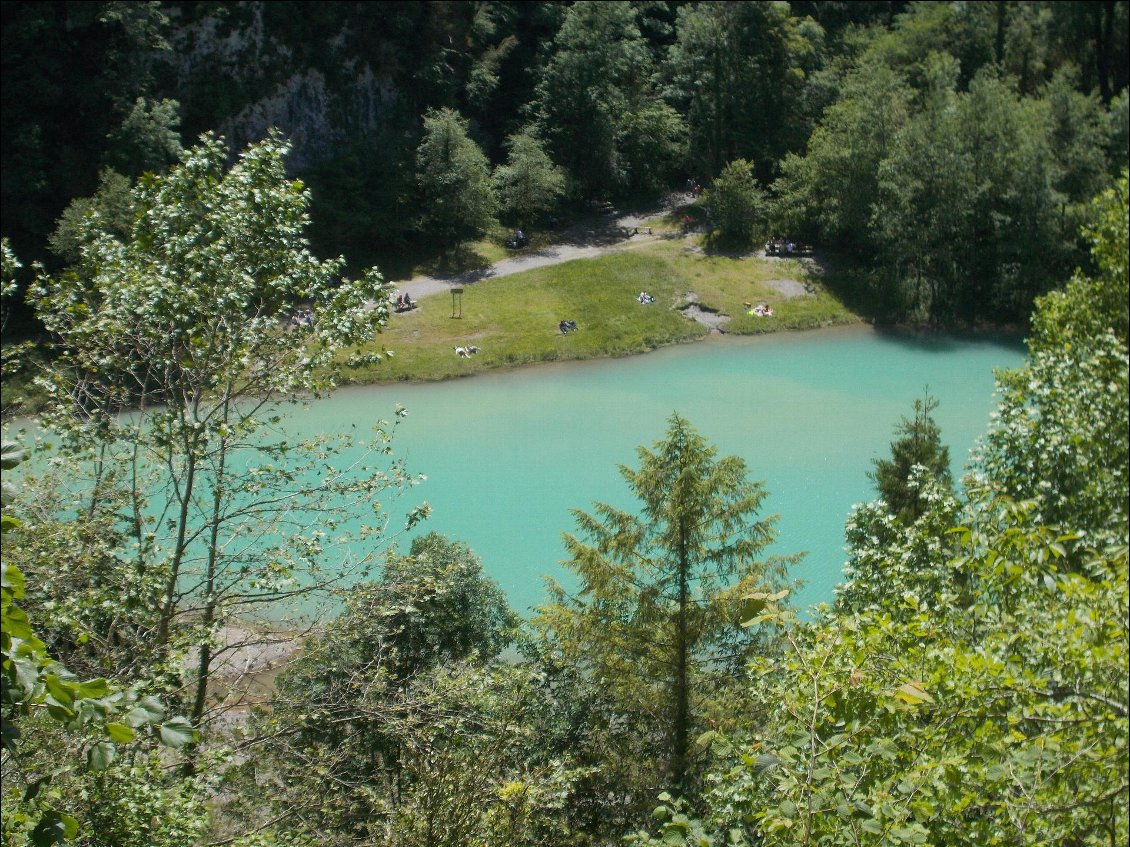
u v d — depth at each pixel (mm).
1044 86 79188
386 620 21766
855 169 73625
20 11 66938
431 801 13758
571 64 83125
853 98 77625
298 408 53844
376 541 20047
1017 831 8008
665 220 83250
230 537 17703
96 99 67438
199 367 17406
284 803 16328
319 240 72625
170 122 66625
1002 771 8094
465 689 17797
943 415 53625
